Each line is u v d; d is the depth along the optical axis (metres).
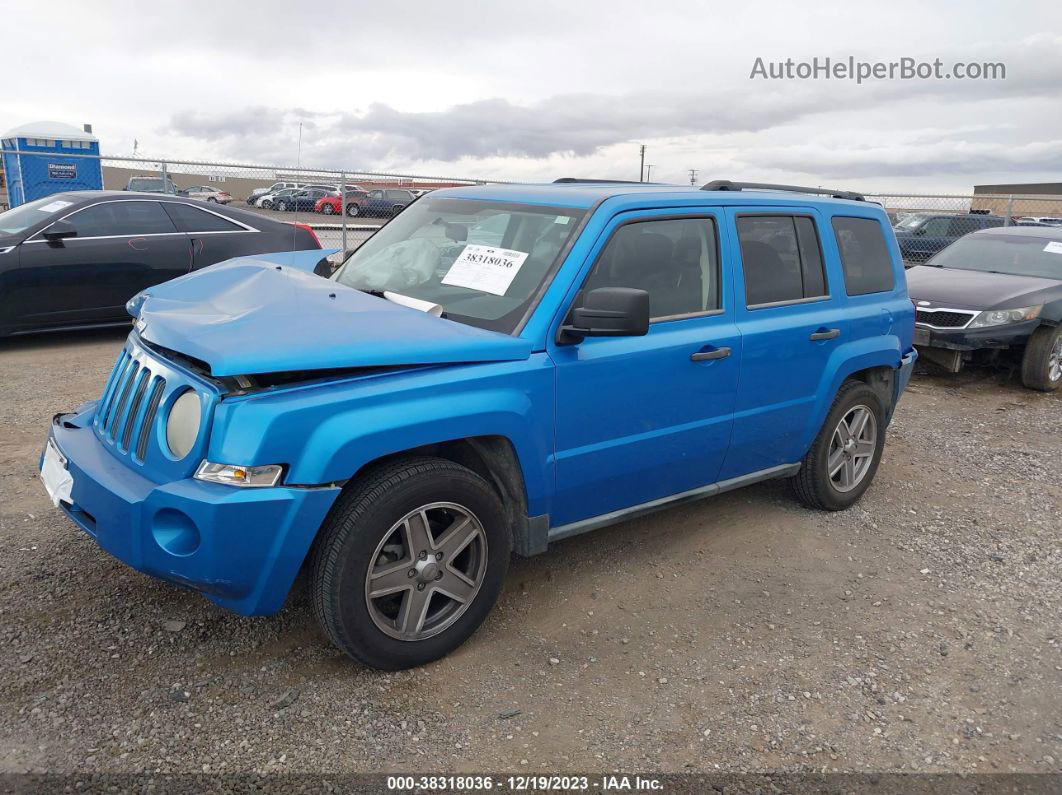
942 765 2.86
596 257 3.52
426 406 2.99
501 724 2.93
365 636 2.99
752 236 4.25
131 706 2.89
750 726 3.01
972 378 9.37
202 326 2.96
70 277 8.29
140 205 8.84
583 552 4.34
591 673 3.27
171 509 2.72
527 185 4.21
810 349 4.46
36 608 3.46
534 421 3.31
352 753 2.73
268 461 2.70
